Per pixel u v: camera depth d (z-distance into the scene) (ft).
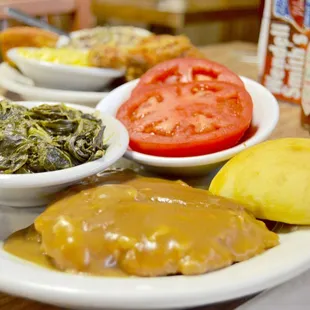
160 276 0.56
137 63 1.36
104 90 1.44
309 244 0.62
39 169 0.76
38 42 1.64
